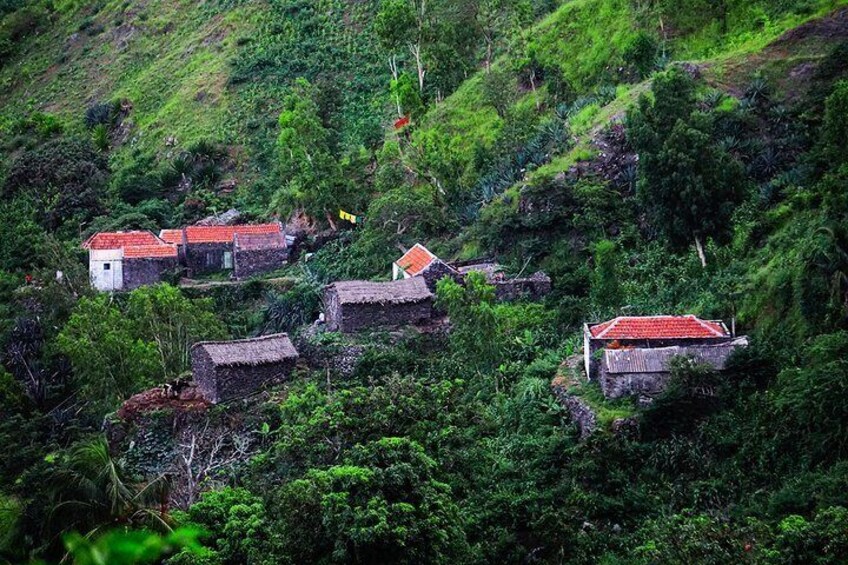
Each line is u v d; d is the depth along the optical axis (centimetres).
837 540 3759
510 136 8712
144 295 7412
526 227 7531
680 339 5559
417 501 4131
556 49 9838
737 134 7344
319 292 7781
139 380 6944
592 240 7256
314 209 9138
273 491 4538
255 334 7825
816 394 4725
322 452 4753
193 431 6172
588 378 5669
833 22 7962
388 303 6844
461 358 6312
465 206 8450
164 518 3797
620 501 4803
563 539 4566
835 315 5247
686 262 6575
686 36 8956
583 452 5094
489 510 4712
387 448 4275
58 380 7775
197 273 8956
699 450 5016
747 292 5853
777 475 4750
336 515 3941
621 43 9300
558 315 6550
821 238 5406
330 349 6631
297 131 9406
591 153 7806
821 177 6475
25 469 5953
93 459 3825
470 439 4956
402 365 6412
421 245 8069
